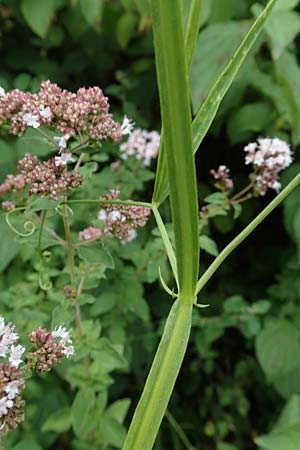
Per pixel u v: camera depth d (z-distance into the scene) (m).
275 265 0.70
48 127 0.37
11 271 0.56
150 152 0.52
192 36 0.30
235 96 0.60
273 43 0.54
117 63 0.72
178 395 0.70
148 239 0.58
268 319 0.62
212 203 0.48
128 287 0.52
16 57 0.70
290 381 0.61
